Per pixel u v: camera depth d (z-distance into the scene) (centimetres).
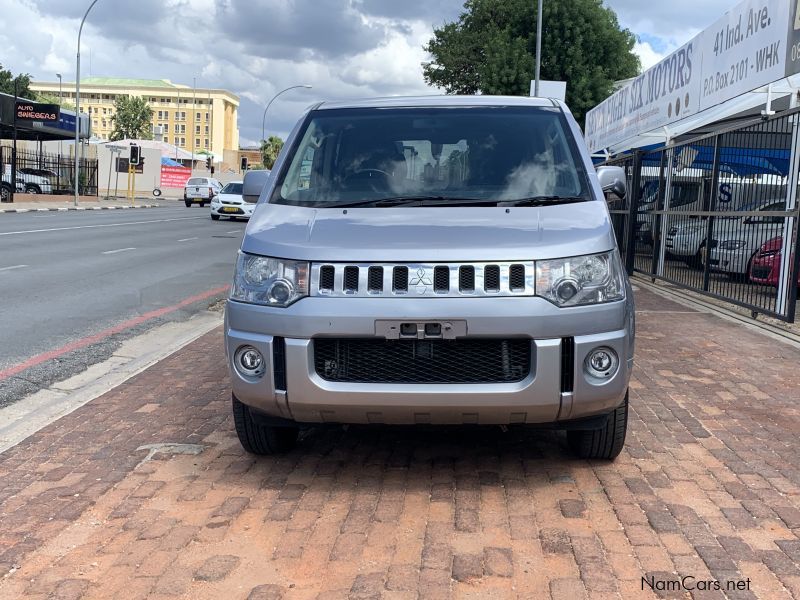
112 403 569
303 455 460
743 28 979
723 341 788
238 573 320
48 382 649
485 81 3978
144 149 7062
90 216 3203
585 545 340
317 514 375
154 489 408
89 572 322
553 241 379
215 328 870
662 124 1345
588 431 426
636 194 1484
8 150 4881
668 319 925
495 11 4238
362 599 299
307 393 375
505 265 368
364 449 470
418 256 369
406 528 358
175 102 18800
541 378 366
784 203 864
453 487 407
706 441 479
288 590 306
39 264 1433
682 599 296
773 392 595
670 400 570
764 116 915
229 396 584
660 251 1325
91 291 1138
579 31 3903
